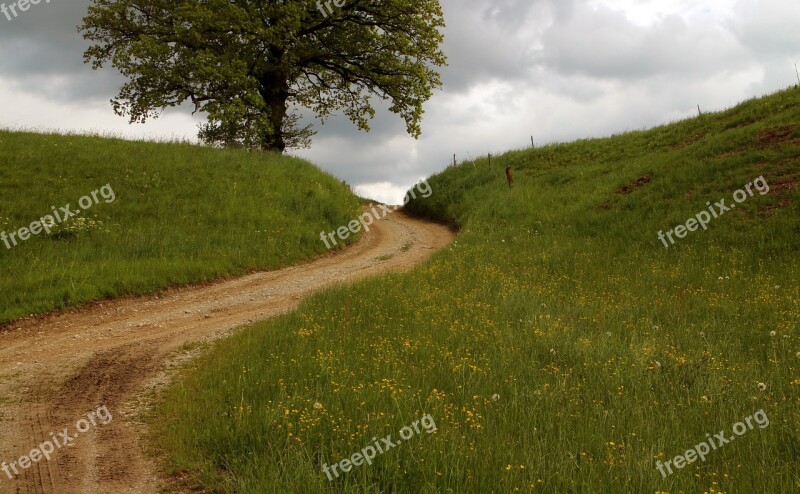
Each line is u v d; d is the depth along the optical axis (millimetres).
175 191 23094
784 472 5453
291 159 30625
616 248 19672
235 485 5469
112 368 9727
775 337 9953
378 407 6953
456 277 16172
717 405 7211
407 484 5383
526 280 16016
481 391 7754
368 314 12227
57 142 25703
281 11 31500
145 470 6000
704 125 32219
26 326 12367
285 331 10852
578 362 9000
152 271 16312
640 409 6961
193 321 13211
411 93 35156
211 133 32656
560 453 5766
